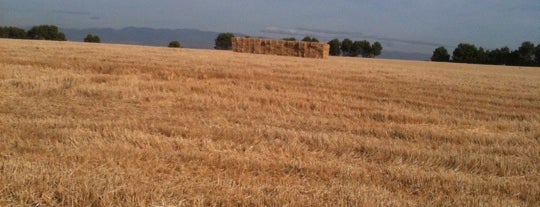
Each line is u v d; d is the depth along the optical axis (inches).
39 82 410.3
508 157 235.8
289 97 403.5
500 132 308.8
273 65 788.0
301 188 172.9
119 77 474.6
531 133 306.8
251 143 238.7
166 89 417.7
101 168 178.5
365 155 229.9
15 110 300.7
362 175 193.0
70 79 439.8
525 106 442.6
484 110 401.7
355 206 157.4
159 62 694.5
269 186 171.8
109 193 153.2
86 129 247.0
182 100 367.9
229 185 169.5
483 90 561.0
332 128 293.3
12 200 148.7
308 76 609.6
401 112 361.4
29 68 526.3
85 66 582.6
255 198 159.0
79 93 378.0
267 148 228.2
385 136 279.3
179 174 180.7
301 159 212.4
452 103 438.3
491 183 191.5
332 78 605.6
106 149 207.9
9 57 662.5
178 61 741.9
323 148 237.5
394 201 162.7
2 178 161.6
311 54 1540.4
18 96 354.0
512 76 960.3
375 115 347.9
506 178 202.1
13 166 174.9
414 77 714.2
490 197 175.5
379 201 162.1
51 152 201.9
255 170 192.5
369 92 484.7
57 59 660.7
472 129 312.8
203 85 443.5
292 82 528.7
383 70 876.6
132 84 429.1
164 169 184.4
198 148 221.6
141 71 555.2
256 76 565.0
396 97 456.4
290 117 320.5
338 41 3548.2
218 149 221.9
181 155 204.5
